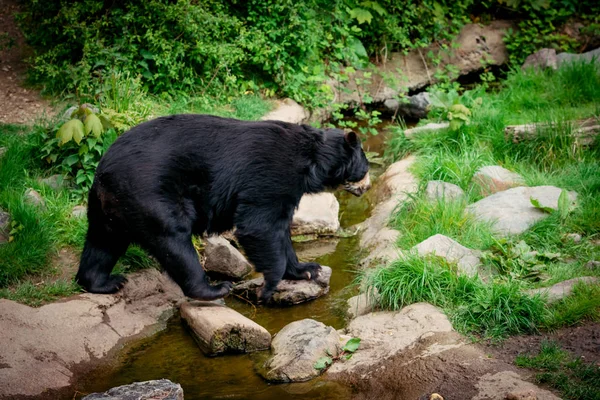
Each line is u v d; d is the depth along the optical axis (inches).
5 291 220.8
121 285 231.6
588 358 182.7
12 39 390.0
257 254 220.2
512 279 224.2
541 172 301.9
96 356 206.5
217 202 217.0
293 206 223.9
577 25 494.6
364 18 428.1
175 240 211.8
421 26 463.2
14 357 193.5
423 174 304.5
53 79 350.9
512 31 485.7
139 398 169.2
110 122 278.2
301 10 399.2
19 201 253.0
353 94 426.9
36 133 293.4
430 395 175.9
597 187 276.4
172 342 219.1
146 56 353.1
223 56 364.5
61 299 222.2
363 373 192.9
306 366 195.6
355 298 238.1
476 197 285.4
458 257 238.4
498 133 328.2
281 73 388.8
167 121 216.7
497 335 200.2
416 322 209.2
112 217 213.6
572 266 231.8
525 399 163.8
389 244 266.2
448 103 352.2
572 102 369.4
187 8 358.0
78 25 347.3
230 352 211.3
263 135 218.7
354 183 238.8
